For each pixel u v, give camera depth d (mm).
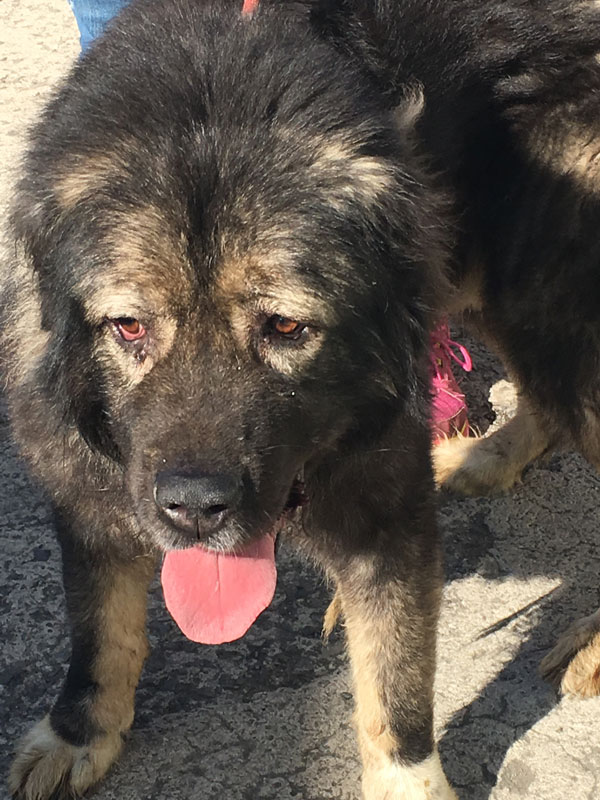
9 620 1009
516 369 1078
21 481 1170
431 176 870
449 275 951
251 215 694
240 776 882
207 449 691
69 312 753
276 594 1050
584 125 1003
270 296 706
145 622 905
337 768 893
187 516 691
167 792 868
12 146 1703
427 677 853
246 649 991
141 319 718
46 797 861
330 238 723
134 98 734
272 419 724
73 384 774
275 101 735
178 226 693
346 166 734
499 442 1199
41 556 1081
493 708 949
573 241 987
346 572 856
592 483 1203
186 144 702
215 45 774
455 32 1016
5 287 863
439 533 874
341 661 981
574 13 1074
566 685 959
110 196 714
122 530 830
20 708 933
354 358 759
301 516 842
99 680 867
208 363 715
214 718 927
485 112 1031
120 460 808
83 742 870
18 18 2246
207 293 702
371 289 753
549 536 1137
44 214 756
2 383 917
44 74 2004
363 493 819
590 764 905
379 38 955
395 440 812
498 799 876
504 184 1027
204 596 764
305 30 854
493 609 1049
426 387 826
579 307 994
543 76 1030
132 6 894
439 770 865
